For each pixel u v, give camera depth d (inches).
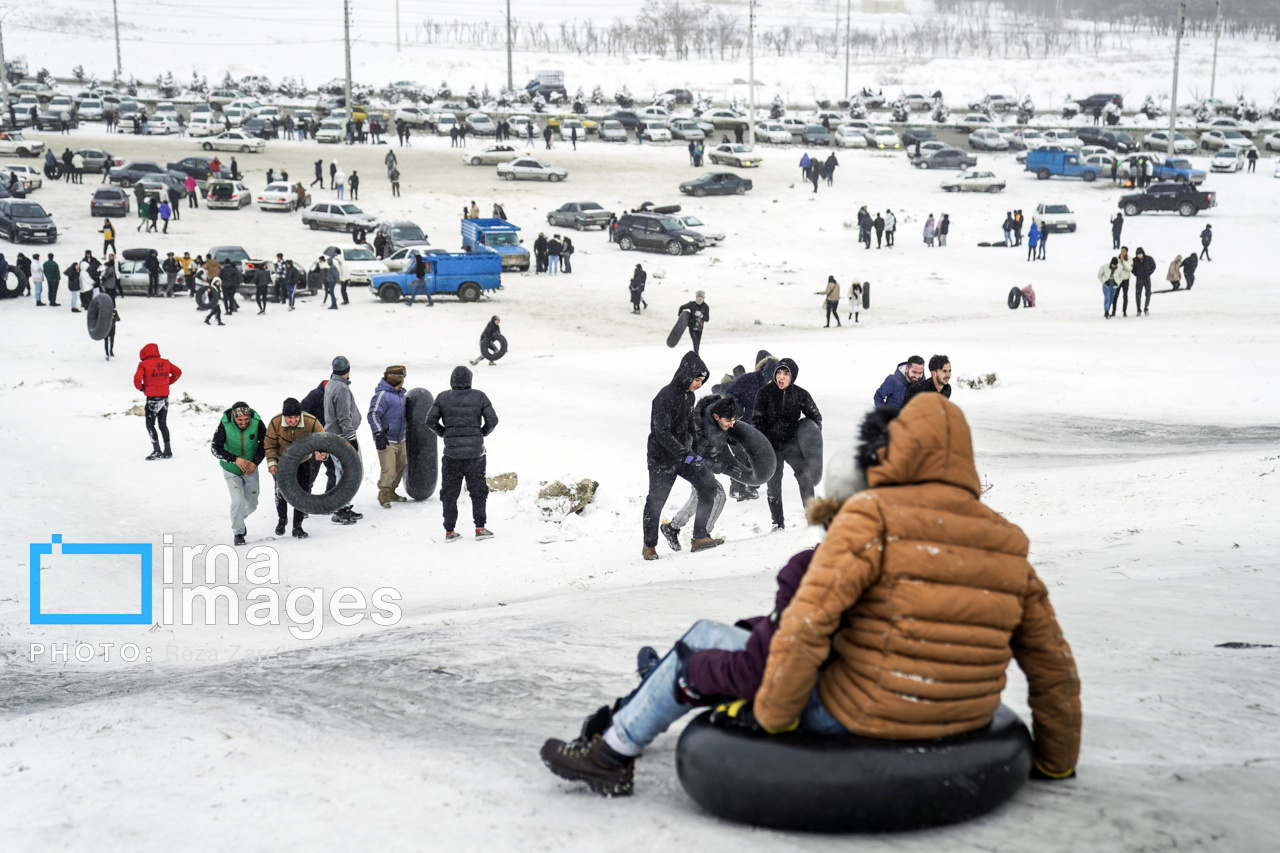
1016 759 103.5
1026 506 436.8
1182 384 802.2
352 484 461.7
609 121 2997.0
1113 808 106.4
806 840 100.0
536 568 406.0
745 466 402.3
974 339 1081.4
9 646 327.0
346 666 237.5
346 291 1537.9
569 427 669.9
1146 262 1250.0
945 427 100.9
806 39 6756.9
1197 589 257.4
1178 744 134.3
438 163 2588.6
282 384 924.6
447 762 141.6
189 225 1881.2
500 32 6924.2
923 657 96.6
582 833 106.0
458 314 1396.4
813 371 918.4
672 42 6456.7
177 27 6254.9
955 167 2561.5
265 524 493.4
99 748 176.6
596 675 197.8
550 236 1994.3
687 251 1852.9
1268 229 1936.5
